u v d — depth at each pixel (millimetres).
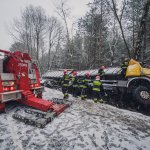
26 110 5656
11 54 5910
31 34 34094
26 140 3842
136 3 17641
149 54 17500
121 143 4031
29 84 6465
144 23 11508
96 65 23297
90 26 24328
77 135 4254
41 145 3688
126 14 18844
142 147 3928
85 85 9242
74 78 9992
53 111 5539
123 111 6930
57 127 4641
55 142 3848
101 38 23062
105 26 22781
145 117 6344
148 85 7203
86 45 27500
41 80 14016
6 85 5324
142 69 7402
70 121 5156
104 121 5395
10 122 4746
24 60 6340
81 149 3654
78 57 29375
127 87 7652
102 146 3838
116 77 8695
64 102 7117
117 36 21984
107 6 19047
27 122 4707
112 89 8391
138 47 11570
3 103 5371
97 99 8359
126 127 5035
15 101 6449
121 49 23828
